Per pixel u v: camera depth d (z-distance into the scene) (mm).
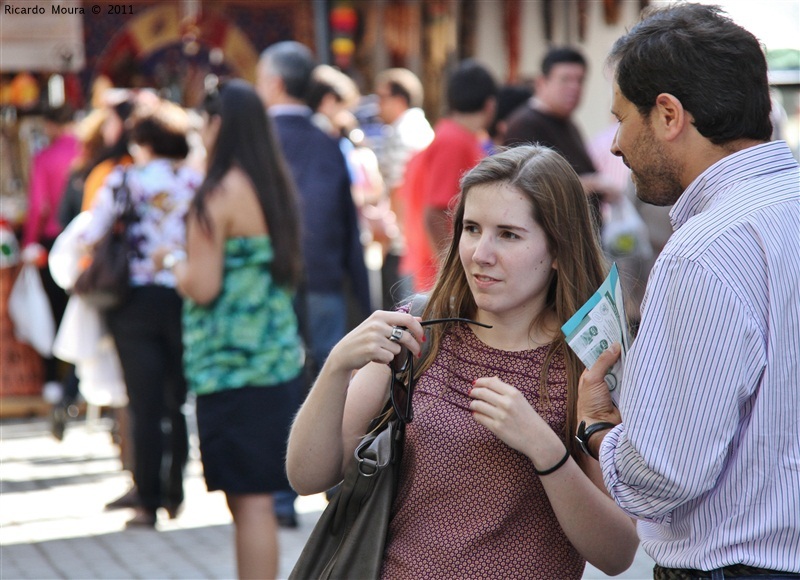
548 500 6430
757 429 5609
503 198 6449
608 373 6316
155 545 16031
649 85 5922
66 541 16203
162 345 16328
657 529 6160
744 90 5812
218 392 11906
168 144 16109
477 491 6418
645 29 6031
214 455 11906
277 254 12070
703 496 5766
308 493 6832
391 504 6578
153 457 16719
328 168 17500
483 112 18031
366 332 6430
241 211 11938
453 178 17609
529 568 6375
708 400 5516
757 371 5574
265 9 30578
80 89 29719
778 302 5574
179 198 15984
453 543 6375
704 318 5539
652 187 6160
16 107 27500
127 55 30031
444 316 6863
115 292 15703
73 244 18312
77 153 25469
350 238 17984
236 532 12086
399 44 29328
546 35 29531
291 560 14898
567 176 6594
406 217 18797
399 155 23781
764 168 5832
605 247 15828
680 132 5922
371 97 27484
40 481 19969
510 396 6176
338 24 28812
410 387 6516
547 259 6578
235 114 12047
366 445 6602
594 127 29672
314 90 21219
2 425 25719
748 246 5609
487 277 6465
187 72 30484
